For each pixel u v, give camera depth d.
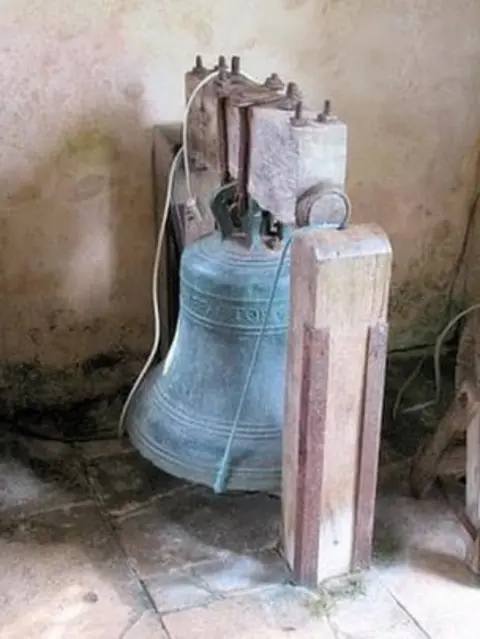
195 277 2.09
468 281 3.04
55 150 2.44
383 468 2.49
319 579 2.07
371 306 1.85
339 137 1.73
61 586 2.06
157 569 2.12
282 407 2.14
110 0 2.35
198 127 2.19
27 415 2.67
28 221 2.49
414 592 2.06
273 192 1.85
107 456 2.51
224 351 2.12
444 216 2.95
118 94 2.44
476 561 2.10
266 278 2.04
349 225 1.84
